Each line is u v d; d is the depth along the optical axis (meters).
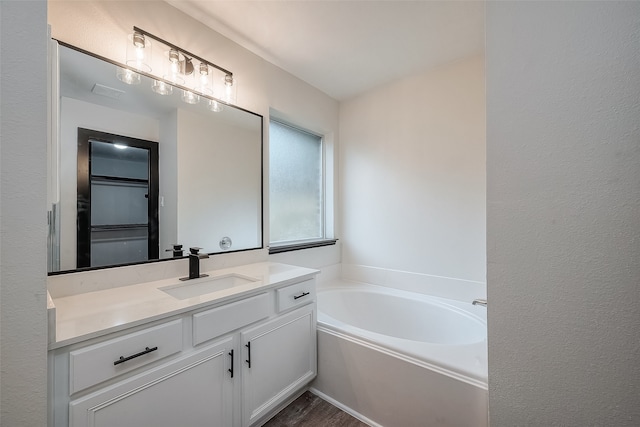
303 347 1.62
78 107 1.24
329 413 1.56
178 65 1.56
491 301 0.67
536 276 0.61
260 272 1.67
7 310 0.55
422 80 2.28
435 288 2.24
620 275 0.53
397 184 2.43
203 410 1.12
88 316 0.96
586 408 0.56
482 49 1.97
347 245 2.78
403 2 1.52
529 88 0.62
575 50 0.57
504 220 0.65
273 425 1.46
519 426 0.63
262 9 1.57
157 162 1.50
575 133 0.57
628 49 0.52
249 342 1.30
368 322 2.34
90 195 1.27
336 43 1.89
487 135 0.67
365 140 2.63
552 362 0.60
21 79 0.57
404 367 1.38
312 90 2.49
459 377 1.22
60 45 1.19
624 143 0.53
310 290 1.68
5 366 0.55
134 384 0.93
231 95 1.83
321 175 2.83
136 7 1.41
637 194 0.52
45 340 0.60
